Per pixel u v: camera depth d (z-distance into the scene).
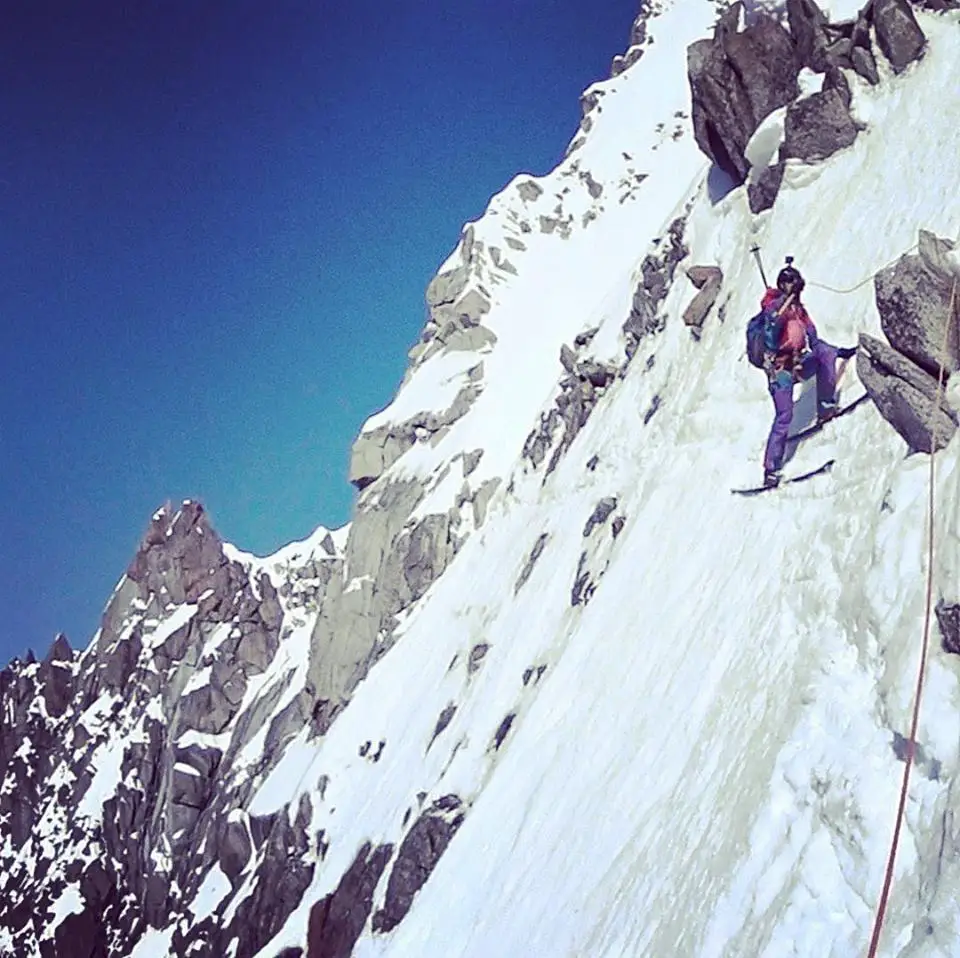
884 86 24.66
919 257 14.86
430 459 45.81
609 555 25.14
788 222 24.69
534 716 23.19
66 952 54.12
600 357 32.34
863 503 16.03
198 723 56.41
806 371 18.56
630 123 58.03
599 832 17.19
